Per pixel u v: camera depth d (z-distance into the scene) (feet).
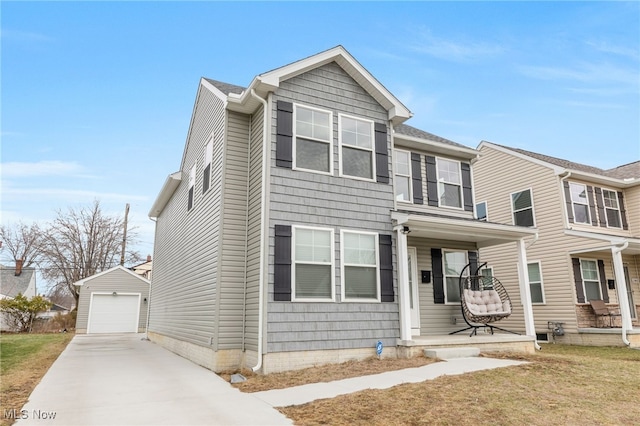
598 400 17.04
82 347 44.34
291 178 27.09
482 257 55.42
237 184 29.35
